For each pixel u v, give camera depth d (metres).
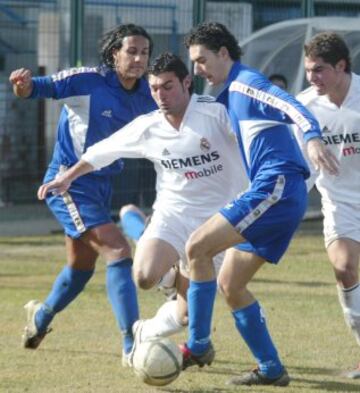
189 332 24.78
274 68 59.97
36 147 61.94
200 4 58.56
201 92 55.44
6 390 24.30
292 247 49.78
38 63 62.19
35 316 28.75
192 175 25.09
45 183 28.33
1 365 26.95
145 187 58.41
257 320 24.52
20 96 27.30
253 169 24.06
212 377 25.66
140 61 26.95
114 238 27.19
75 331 31.31
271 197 23.53
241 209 23.64
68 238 28.33
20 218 58.88
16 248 49.69
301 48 59.34
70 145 27.92
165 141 25.05
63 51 61.22
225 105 24.66
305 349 29.08
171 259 25.06
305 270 43.31
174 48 59.25
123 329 26.66
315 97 26.72
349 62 26.16
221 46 24.20
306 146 24.38
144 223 30.11
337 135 26.47
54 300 28.73
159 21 59.59
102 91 27.41
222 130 24.83
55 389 24.42
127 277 26.81
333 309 34.94
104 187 27.91
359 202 26.55
